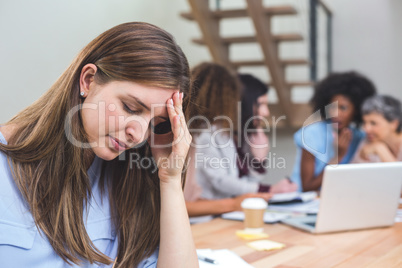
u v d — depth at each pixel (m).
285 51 5.53
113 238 1.17
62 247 1.02
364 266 1.27
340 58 5.24
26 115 1.05
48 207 1.01
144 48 0.96
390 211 1.71
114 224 1.17
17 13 3.00
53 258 1.02
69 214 1.03
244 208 1.66
